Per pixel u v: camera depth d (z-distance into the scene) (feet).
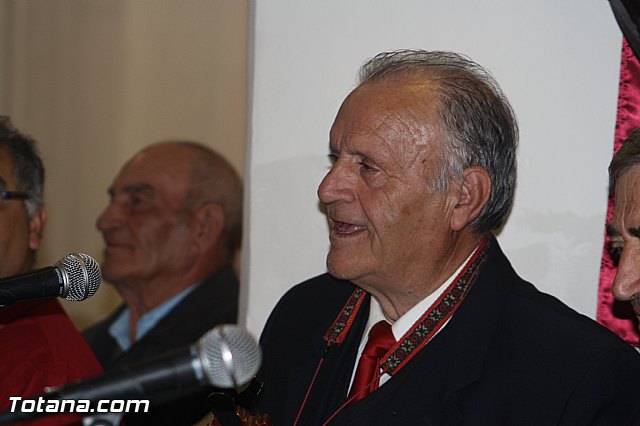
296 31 7.46
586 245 6.89
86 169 11.12
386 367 5.67
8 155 7.59
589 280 6.89
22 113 11.40
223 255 10.73
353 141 5.68
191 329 10.62
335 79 7.38
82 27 11.25
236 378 3.68
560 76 6.87
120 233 10.86
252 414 6.19
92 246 11.07
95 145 11.09
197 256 10.73
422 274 5.76
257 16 7.55
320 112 7.45
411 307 5.92
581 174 6.87
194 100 10.84
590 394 5.31
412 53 6.19
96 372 7.48
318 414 5.92
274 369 6.48
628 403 5.43
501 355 5.59
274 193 7.62
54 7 11.35
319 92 7.44
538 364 5.48
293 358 6.44
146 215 10.82
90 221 11.11
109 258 10.86
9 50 11.62
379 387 5.66
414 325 5.75
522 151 6.97
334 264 5.79
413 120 5.61
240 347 3.68
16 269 7.65
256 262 7.71
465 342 5.64
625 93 6.72
